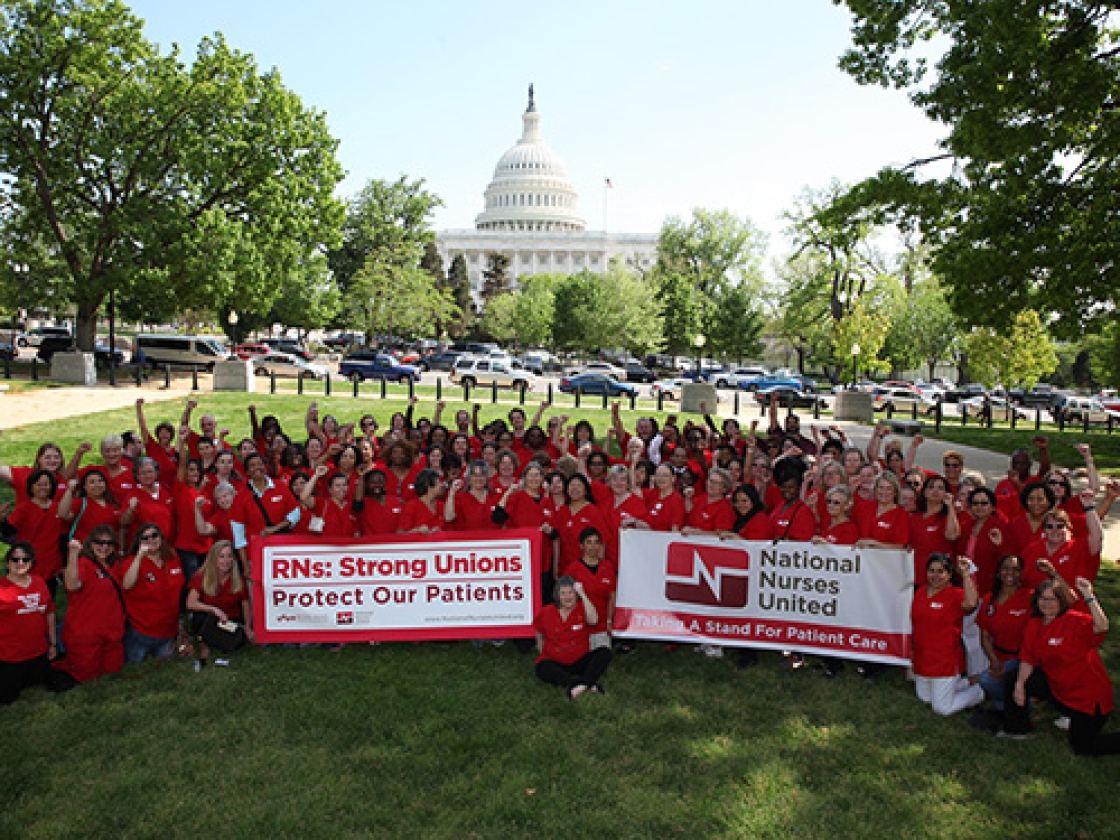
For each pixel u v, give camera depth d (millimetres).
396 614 7723
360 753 5887
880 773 5758
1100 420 37594
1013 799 5469
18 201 35562
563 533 8000
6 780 5473
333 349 76438
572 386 40156
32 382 28594
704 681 7230
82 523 7820
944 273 17375
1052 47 14539
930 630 6758
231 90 34500
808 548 7465
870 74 17719
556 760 5855
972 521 7730
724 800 5406
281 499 8039
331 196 39281
